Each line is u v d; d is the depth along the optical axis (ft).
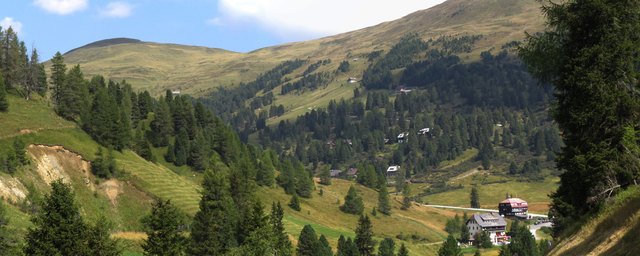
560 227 171.73
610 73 107.65
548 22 117.39
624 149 106.63
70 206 145.69
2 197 313.73
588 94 108.88
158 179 479.00
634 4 106.01
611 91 105.91
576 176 111.96
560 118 117.60
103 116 492.54
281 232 300.40
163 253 175.22
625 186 107.65
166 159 599.98
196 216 281.33
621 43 105.50
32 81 512.63
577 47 112.98
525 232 411.75
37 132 428.97
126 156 503.20
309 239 360.89
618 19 106.73
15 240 196.34
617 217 88.99
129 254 294.25
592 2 106.11
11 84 493.36
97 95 516.73
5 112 435.94
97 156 435.53
